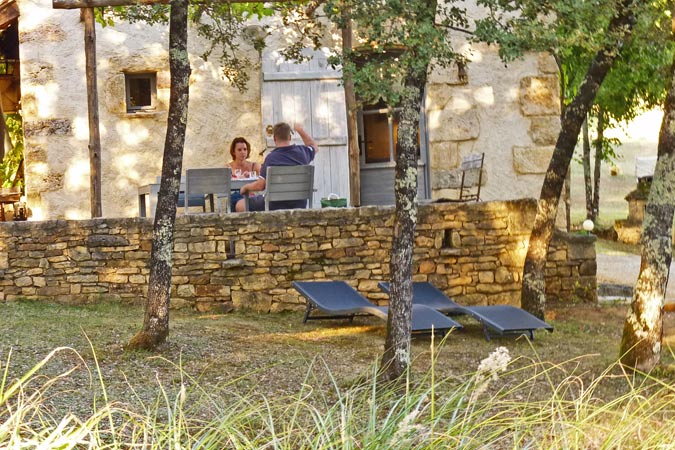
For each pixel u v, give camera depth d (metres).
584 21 6.83
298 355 7.67
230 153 11.69
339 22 6.68
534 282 9.52
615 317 9.88
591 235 10.71
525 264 9.60
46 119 12.38
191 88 12.54
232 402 5.64
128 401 5.71
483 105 12.59
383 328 9.12
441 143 12.56
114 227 10.07
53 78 12.41
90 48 10.87
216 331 8.61
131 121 12.47
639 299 7.16
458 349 8.23
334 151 12.56
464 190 12.47
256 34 12.45
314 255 10.07
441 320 8.35
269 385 6.48
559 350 8.21
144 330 7.61
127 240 10.05
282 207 10.57
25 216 13.45
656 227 7.12
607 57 9.17
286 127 10.55
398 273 6.60
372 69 6.52
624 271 13.80
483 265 10.23
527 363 7.56
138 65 12.52
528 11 6.68
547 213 9.50
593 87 9.30
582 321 9.65
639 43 9.24
